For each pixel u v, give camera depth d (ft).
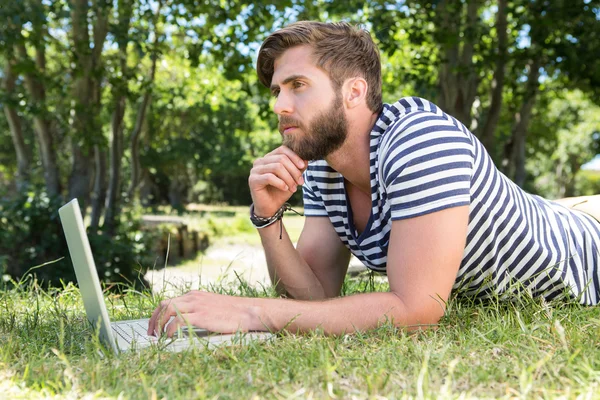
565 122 84.02
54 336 6.22
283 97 6.46
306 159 6.78
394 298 5.88
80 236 5.20
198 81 45.57
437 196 5.93
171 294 9.36
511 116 47.73
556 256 7.13
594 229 7.94
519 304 6.89
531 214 7.12
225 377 4.56
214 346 5.26
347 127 6.59
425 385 4.12
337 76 6.42
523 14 29.32
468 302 7.14
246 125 84.33
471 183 6.41
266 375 4.56
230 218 81.05
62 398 4.17
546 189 131.23
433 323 5.95
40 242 27.55
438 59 28.19
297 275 7.52
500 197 6.66
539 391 4.16
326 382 4.23
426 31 27.02
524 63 30.81
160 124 72.08
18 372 4.85
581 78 31.53
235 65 29.89
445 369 4.67
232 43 30.09
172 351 5.31
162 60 39.11
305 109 6.41
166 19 30.78
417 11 26.84
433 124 6.19
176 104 68.44
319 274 7.95
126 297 9.50
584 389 4.12
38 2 26.37
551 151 99.40
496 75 30.58
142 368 4.79
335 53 6.39
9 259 26.84
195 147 93.35
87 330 6.24
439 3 25.05
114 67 31.42
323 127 6.47
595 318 6.29
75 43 29.27
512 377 4.52
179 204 118.21
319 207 8.00
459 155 6.11
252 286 9.41
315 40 6.39
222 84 44.52
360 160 6.77
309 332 5.76
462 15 30.27
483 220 6.53
